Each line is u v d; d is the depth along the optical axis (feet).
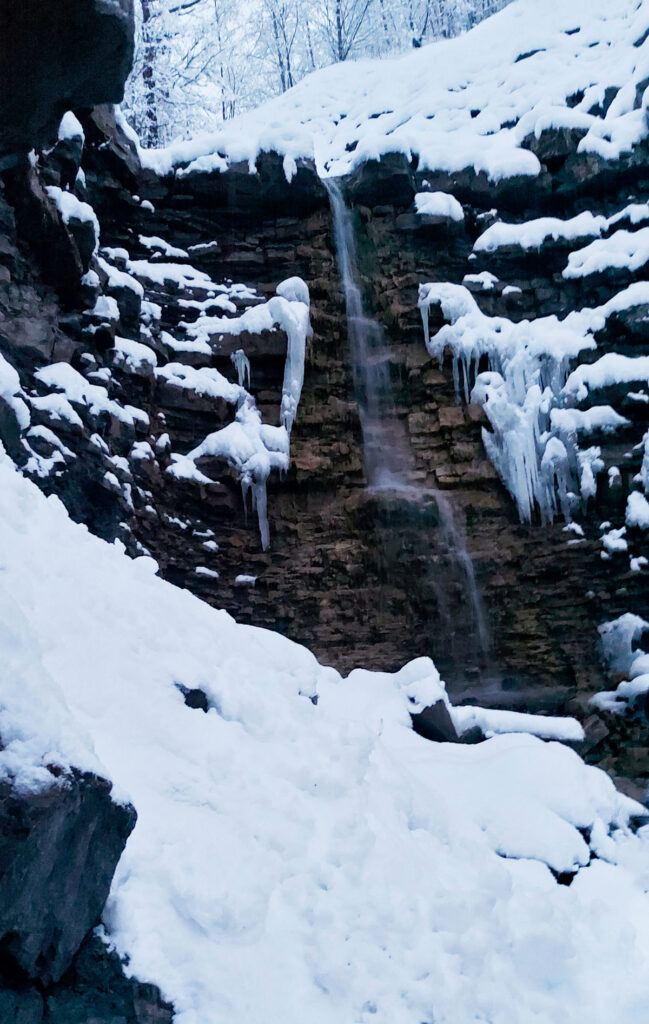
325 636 36.83
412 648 37.09
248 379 39.40
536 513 39.11
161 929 11.28
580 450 38.78
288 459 38.58
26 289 29.43
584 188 43.62
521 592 38.19
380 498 38.60
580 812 20.74
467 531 39.09
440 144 45.06
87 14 10.39
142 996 10.61
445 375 41.63
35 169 28.60
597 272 41.47
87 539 18.34
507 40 51.85
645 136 42.68
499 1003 13.32
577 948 15.69
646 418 38.65
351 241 43.86
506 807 20.33
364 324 42.78
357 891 13.64
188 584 35.73
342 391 41.34
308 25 75.56
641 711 34.24
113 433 32.30
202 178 40.96
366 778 16.63
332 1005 11.84
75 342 31.58
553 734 28.76
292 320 39.50
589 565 37.86
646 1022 14.49
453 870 15.93
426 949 13.39
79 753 10.11
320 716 17.79
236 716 15.90
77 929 10.37
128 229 39.58
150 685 15.16
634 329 39.42
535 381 40.27
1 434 25.26
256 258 41.86
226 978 11.28
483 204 44.57
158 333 38.29
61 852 9.92
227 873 12.44
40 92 11.36
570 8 51.52
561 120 43.80
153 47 62.49
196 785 13.66
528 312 42.65
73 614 15.49
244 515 37.70
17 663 10.31
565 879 18.94
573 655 36.94
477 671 36.99
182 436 37.40
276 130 42.11
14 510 16.85
